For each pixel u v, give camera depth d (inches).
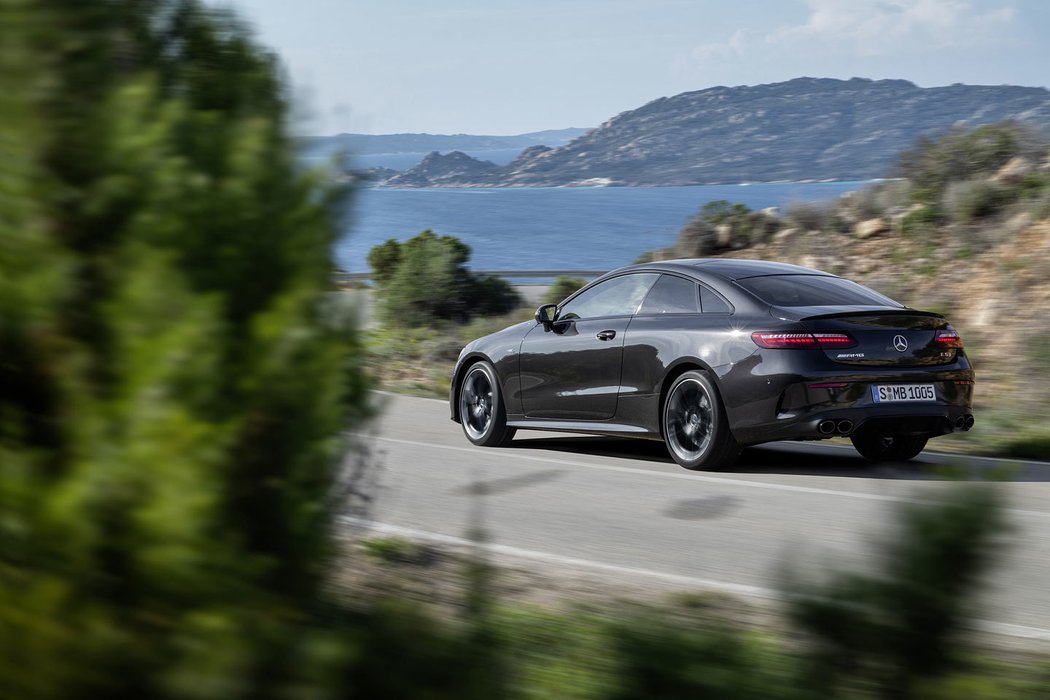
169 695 75.2
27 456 80.9
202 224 92.1
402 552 219.0
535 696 117.3
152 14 108.5
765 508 290.2
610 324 378.3
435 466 364.2
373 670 87.4
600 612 170.7
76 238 89.7
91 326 86.4
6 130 88.0
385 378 650.2
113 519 78.4
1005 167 759.1
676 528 266.7
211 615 77.7
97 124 91.3
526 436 455.8
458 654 95.4
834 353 327.9
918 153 810.2
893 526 114.3
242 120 100.6
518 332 412.5
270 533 94.7
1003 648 168.6
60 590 76.2
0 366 86.7
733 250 868.6
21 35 90.8
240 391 89.4
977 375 534.3
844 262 753.0
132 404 82.1
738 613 185.8
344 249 101.6
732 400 335.0
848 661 109.5
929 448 412.5
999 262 657.0
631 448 409.1
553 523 271.7
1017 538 113.7
